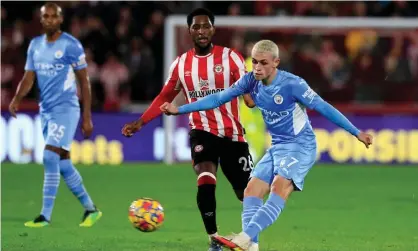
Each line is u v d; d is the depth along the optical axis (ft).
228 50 94.58
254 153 189.98
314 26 202.49
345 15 224.94
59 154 113.50
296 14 224.33
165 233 108.78
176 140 197.16
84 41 219.82
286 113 84.07
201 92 94.02
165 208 132.05
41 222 113.60
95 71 214.90
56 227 113.19
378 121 197.57
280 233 109.91
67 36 113.60
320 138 197.06
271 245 100.68
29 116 194.49
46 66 112.57
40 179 167.63
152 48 220.43
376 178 173.37
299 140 84.64
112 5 224.94
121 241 102.42
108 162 197.16
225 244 78.43
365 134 83.46
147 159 198.18
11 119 194.70
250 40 204.44
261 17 205.05
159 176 174.09
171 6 229.25
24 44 218.18
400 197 147.33
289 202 140.05
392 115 197.57
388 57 207.21
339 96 206.39
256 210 84.02
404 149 197.67
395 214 128.16
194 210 130.00
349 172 182.60
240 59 94.22
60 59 112.37
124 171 182.29
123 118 197.16
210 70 93.35
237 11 221.25
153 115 94.94
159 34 220.84
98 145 196.95
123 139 197.67
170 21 198.90
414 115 197.47
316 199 143.64
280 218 122.83
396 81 206.39
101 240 103.14
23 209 130.52
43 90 113.70
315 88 206.28
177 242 101.96
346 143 197.26
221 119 92.48
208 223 89.61
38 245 99.30
